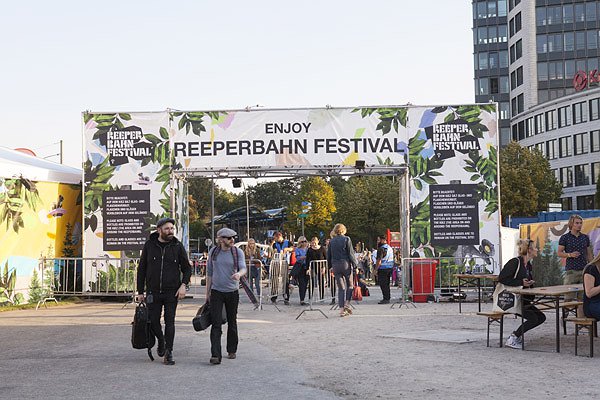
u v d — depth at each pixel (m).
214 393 7.79
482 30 100.19
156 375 8.93
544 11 89.06
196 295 24.59
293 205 66.94
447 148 21.31
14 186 20.20
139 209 21.70
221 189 119.81
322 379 8.59
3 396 7.72
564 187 81.50
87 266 21.48
